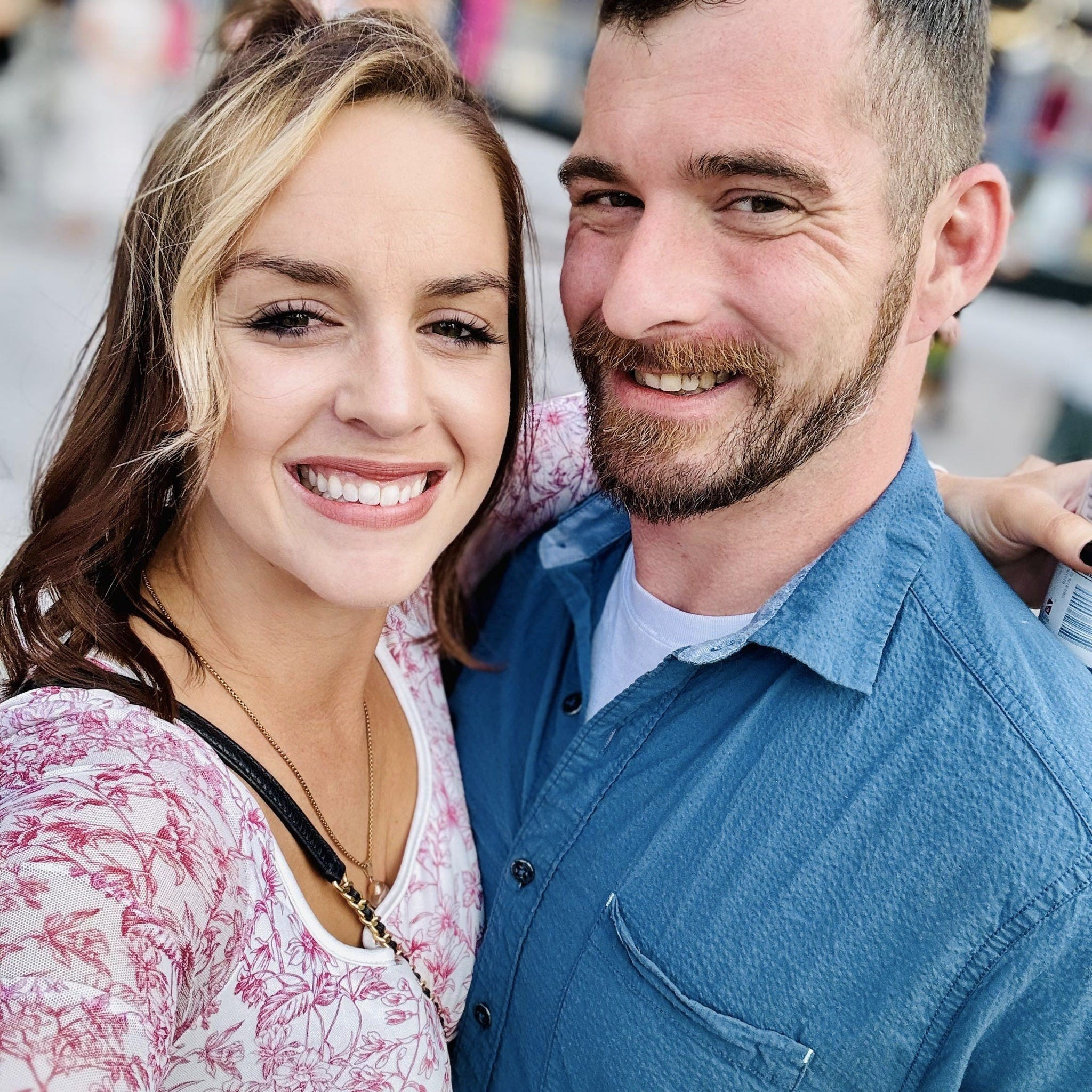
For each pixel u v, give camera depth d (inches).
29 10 186.2
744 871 47.8
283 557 46.8
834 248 46.6
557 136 178.2
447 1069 51.2
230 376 44.1
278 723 49.8
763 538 52.1
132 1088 30.5
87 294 138.3
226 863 40.5
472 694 64.6
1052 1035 42.7
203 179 43.9
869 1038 45.1
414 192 43.1
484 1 167.2
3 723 42.1
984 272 51.5
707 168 46.0
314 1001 44.9
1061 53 183.8
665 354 49.0
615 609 60.4
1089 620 47.5
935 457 179.0
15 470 100.8
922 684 46.5
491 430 49.6
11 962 30.6
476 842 60.0
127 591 48.1
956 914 43.4
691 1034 47.8
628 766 52.5
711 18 45.0
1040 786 42.8
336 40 44.4
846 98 44.9
